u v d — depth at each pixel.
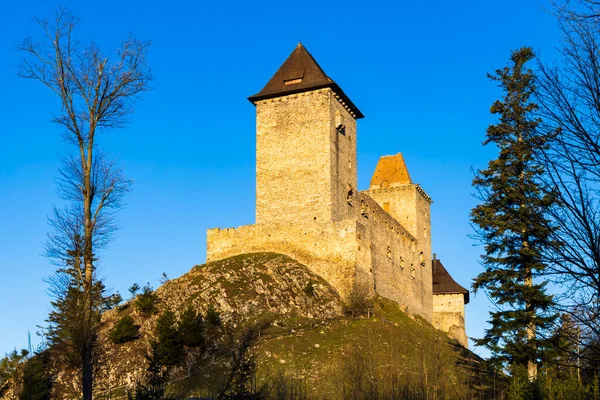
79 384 54.03
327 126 84.69
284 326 67.12
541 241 17.70
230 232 86.12
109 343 65.94
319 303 73.44
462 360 61.56
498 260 41.25
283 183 85.12
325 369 56.81
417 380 48.75
